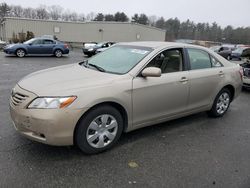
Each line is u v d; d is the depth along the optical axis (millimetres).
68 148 3523
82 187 2748
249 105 6422
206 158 3500
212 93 4828
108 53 4461
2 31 41094
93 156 3381
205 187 2859
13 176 2855
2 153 3307
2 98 5836
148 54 3908
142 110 3748
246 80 7996
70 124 3062
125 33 40531
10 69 10883
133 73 3635
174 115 4266
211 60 4867
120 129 3594
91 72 3746
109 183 2840
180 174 3082
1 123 4270
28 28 37156
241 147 3896
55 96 3014
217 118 5184
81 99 3102
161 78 3889
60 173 2963
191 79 4312
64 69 4035
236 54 22547
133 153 3525
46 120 2951
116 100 3389
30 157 3254
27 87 3254
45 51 17844
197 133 4348
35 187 2703
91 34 40562
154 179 2955
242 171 3217
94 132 3344
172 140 4008
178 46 4309
